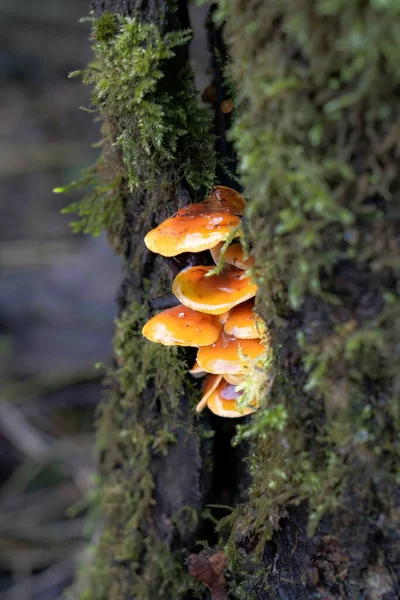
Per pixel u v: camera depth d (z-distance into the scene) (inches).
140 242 23.0
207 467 23.5
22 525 41.9
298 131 18.5
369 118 18.2
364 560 19.7
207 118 21.6
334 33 18.0
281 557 20.7
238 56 18.9
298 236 18.9
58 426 49.0
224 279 21.4
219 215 20.8
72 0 78.4
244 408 21.3
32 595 38.2
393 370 18.9
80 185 23.6
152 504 24.0
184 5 21.4
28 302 51.1
